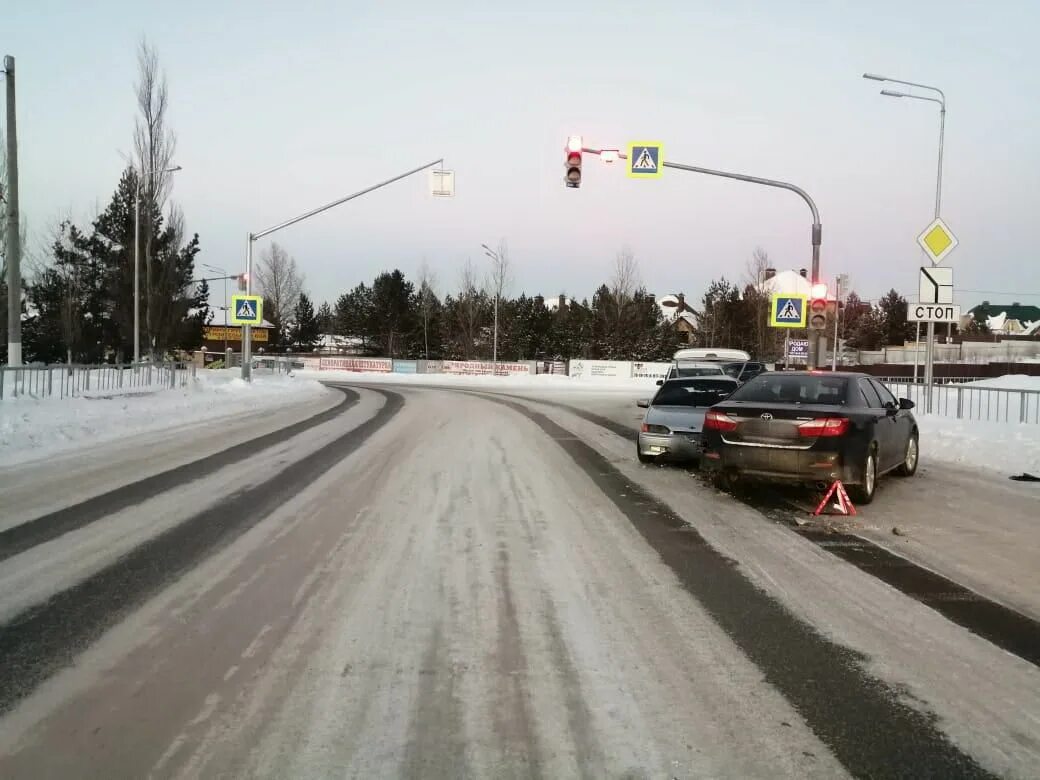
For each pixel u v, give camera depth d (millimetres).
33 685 3855
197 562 6035
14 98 17406
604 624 4832
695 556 6469
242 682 3924
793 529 7523
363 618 4863
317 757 3232
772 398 9352
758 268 58250
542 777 3104
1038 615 5090
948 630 4797
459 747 3328
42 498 8414
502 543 6770
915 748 3369
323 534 6980
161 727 3457
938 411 18609
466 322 63531
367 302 77625
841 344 55031
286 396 26594
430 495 8898
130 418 16016
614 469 11203
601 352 62625
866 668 4207
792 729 3523
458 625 4773
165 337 36094
